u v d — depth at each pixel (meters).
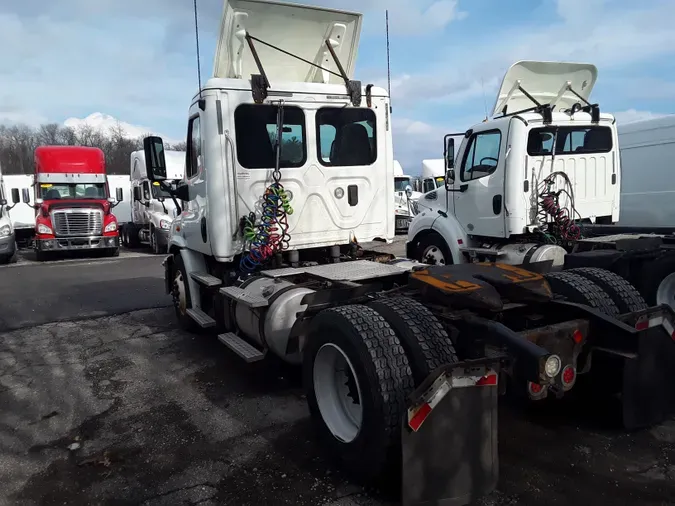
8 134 59.31
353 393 3.34
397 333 3.10
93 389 4.88
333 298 3.90
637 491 3.01
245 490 3.15
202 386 4.84
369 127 5.46
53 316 7.80
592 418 3.91
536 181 7.00
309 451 3.60
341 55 5.42
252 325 4.47
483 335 3.12
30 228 21.33
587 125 7.30
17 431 4.07
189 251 6.04
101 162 17.52
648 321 3.47
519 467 3.28
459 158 7.86
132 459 3.58
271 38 5.03
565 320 3.69
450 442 2.75
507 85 7.61
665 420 3.86
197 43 4.78
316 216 5.21
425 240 8.59
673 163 7.74
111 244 16.61
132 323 7.21
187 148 5.66
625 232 7.33
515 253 6.92
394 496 3.04
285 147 5.07
